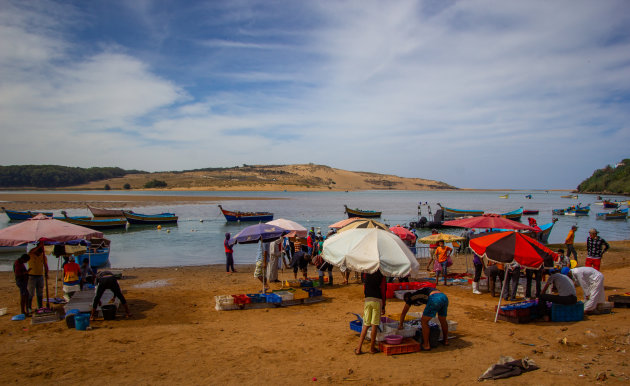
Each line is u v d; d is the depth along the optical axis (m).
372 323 7.94
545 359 7.49
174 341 8.88
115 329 9.79
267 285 15.52
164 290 14.75
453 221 14.99
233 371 7.16
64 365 7.43
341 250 8.08
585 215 63.50
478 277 13.79
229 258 19.81
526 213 65.12
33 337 9.10
